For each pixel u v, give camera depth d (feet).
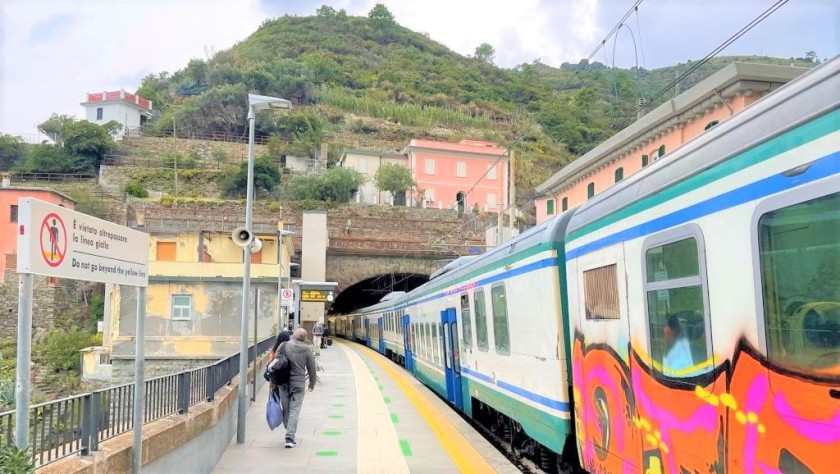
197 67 338.95
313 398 48.83
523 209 162.09
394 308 96.73
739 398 12.35
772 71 58.95
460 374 43.50
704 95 64.08
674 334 14.90
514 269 28.53
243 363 32.55
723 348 12.91
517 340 28.35
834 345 9.95
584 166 92.07
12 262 139.85
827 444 10.07
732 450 12.56
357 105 324.80
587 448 20.79
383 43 467.93
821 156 10.43
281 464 27.68
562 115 125.18
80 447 15.38
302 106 312.09
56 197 152.35
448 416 40.42
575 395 21.90
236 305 116.88
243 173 214.48
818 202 10.43
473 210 203.31
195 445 23.30
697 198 13.97
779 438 11.21
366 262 171.94
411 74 396.57
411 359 75.10
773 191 11.52
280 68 337.31
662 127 72.38
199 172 224.12
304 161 253.44
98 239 13.84
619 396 18.06
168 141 259.80
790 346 10.95
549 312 24.00
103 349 112.37
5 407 24.82
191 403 25.44
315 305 155.33
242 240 33.88
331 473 26.18
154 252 127.75
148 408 20.39
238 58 381.19
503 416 37.65
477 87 378.53
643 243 16.51
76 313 146.41
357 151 232.94
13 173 224.74
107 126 263.90
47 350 128.36
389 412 42.01
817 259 10.39
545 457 29.58
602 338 19.25
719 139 13.69
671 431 15.03
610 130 96.37
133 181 219.41
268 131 280.92
